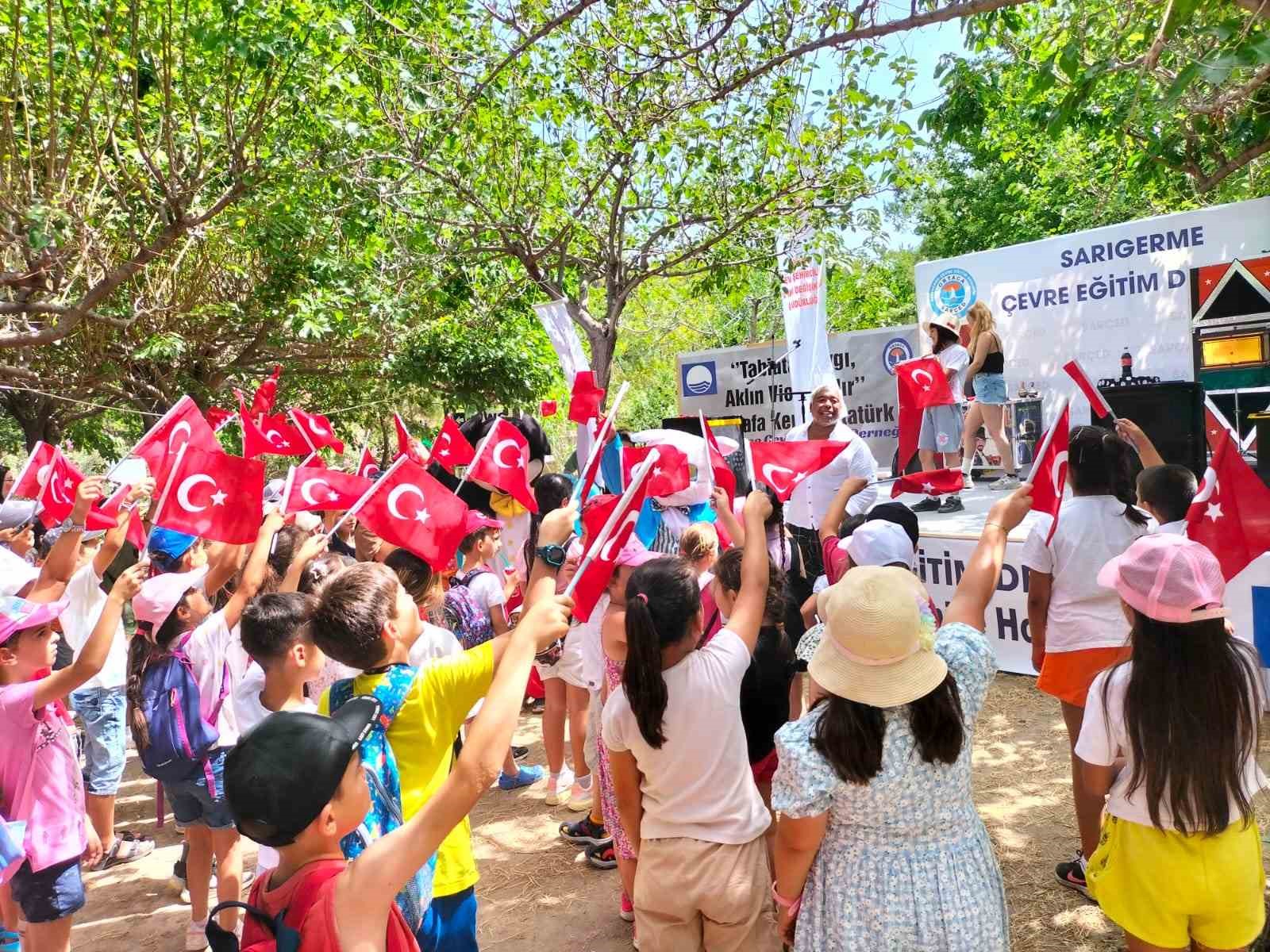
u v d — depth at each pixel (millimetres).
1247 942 2652
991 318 9391
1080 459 3980
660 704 2771
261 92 10172
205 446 4016
